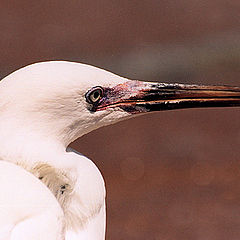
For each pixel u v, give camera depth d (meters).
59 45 19.09
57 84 6.62
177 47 18.52
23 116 6.57
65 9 20.72
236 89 7.55
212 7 20.06
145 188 13.95
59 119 6.71
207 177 14.28
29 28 19.80
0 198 6.20
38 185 6.36
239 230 12.69
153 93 7.38
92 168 6.89
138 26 19.75
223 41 18.50
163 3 20.58
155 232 12.64
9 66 18.12
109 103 7.15
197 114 16.56
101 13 20.58
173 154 15.14
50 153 6.64
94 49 18.86
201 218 13.02
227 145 15.45
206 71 17.81
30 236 6.05
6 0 20.98
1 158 6.58
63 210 6.76
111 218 13.00
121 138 15.59
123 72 17.92
